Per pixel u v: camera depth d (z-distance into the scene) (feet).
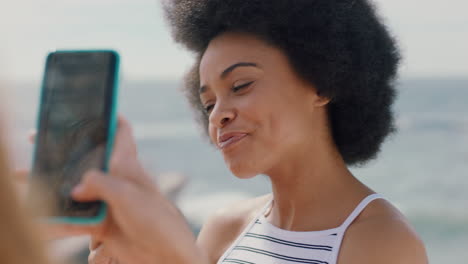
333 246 5.81
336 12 6.18
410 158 86.84
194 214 62.13
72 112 3.32
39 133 3.32
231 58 5.99
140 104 192.75
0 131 1.93
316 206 6.20
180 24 6.84
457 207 63.31
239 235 7.00
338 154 6.40
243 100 5.89
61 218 3.07
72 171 3.18
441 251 51.65
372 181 74.54
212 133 6.17
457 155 87.97
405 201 66.74
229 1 6.06
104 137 3.25
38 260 1.91
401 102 159.33
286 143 6.01
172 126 138.82
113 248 3.29
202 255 3.20
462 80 266.36
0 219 1.87
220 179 84.99
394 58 6.99
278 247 6.28
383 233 5.51
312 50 5.99
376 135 6.86
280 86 5.96
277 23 5.95
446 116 127.65
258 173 5.99
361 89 6.41
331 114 6.50
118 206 2.91
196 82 7.64
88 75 3.39
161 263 3.11
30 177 2.98
